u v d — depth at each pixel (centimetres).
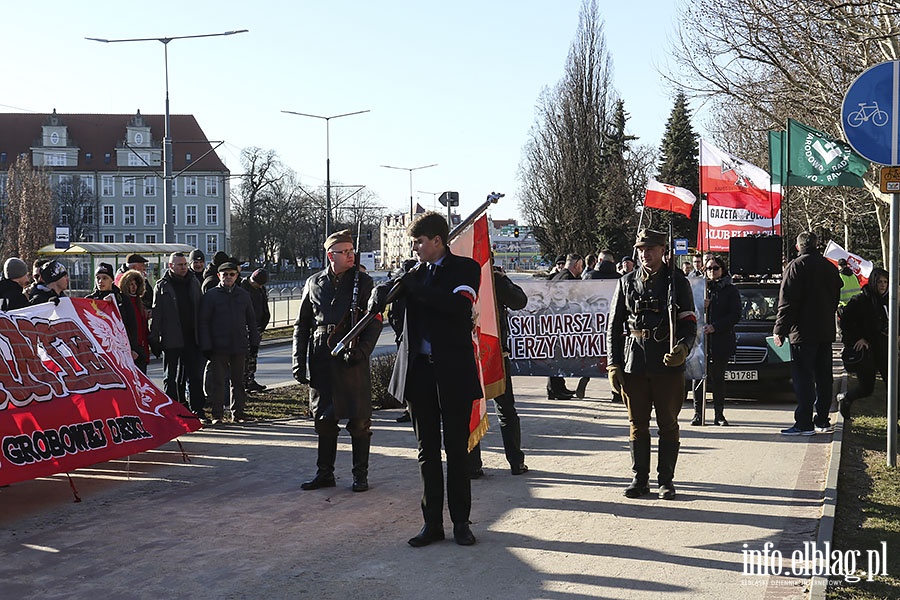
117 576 575
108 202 11106
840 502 736
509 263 12381
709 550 617
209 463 940
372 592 541
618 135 7362
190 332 1225
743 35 1919
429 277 637
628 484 824
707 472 870
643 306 762
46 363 813
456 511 638
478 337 734
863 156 849
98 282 1160
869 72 839
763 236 1688
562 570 577
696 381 1186
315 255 10969
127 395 891
